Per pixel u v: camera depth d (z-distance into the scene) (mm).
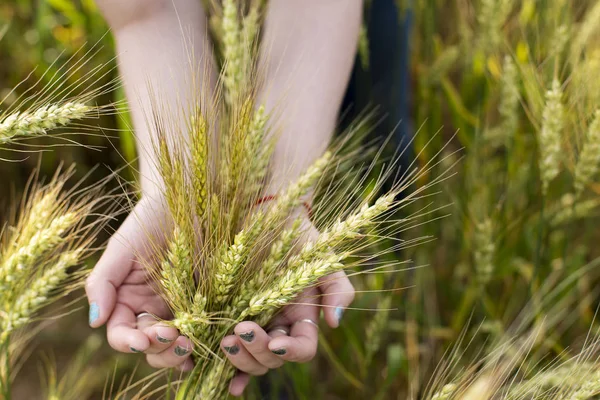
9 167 1479
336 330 1241
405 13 1168
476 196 1223
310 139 900
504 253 1222
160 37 885
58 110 769
